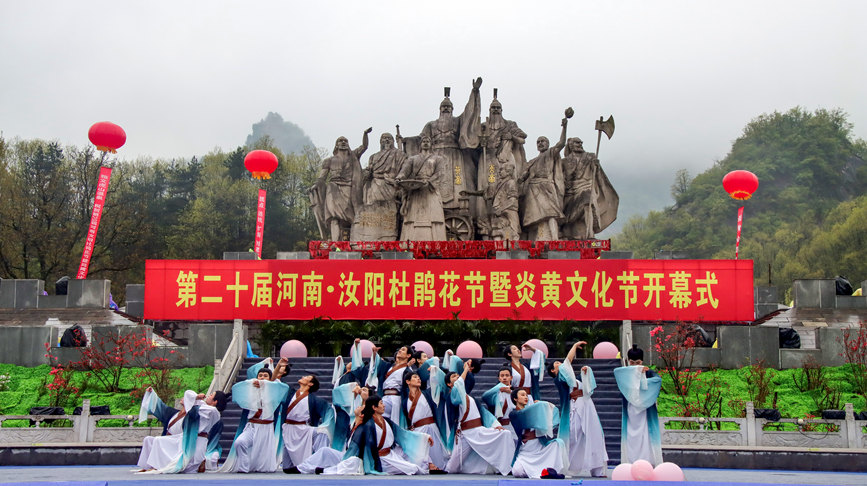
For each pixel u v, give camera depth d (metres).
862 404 24.89
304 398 17.33
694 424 22.47
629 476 14.41
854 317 30.75
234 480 14.66
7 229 51.84
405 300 28.67
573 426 16.16
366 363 20.06
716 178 84.12
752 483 14.98
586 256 33.22
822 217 77.38
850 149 83.31
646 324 29.56
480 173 37.16
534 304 28.55
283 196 71.81
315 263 28.77
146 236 59.97
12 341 28.64
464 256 33.28
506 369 17.62
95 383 26.55
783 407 24.84
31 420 22.94
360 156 37.56
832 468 19.88
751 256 73.75
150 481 14.50
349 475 15.99
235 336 25.81
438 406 17.06
